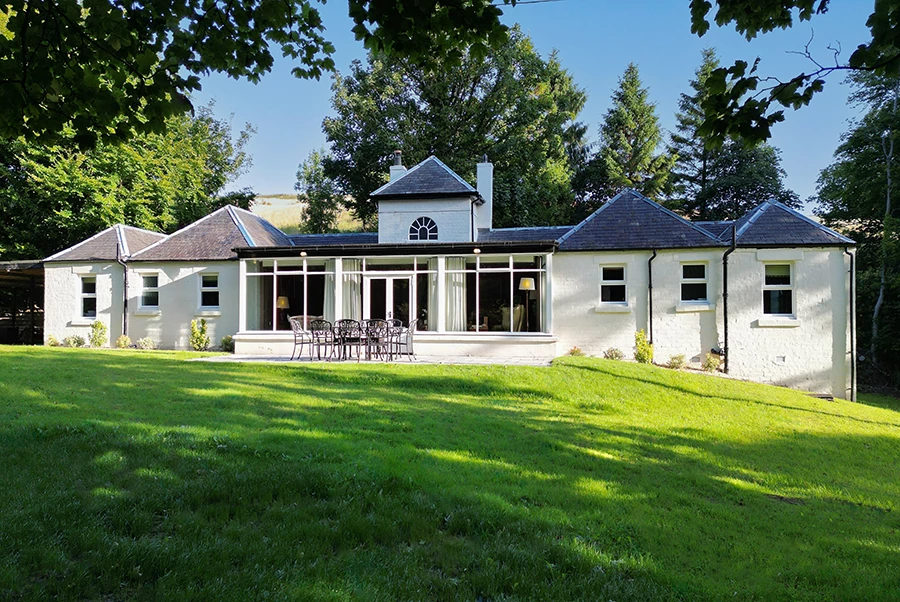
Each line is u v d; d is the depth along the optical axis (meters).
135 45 4.22
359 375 12.27
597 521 4.82
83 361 12.99
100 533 3.90
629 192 19.59
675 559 4.22
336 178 37.28
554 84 45.78
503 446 7.07
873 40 3.51
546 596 3.51
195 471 5.17
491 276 18.73
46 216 26.81
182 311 20.17
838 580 4.05
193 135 38.44
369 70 35.94
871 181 26.06
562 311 18.38
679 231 17.97
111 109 4.20
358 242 22.59
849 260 16.77
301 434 6.72
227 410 8.16
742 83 3.98
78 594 3.22
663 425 9.26
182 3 4.47
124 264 20.36
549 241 16.75
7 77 3.84
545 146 35.69
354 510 4.53
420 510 4.64
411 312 17.58
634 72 46.81
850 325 16.67
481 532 4.39
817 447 8.63
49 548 3.66
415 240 20.17
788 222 17.47
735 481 6.49
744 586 3.86
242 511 4.44
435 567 3.87
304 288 17.75
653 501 5.47
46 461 5.25
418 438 7.09
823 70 3.82
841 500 6.18
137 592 3.30
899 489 6.78
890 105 25.81
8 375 10.24
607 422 9.06
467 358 16.19
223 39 4.86
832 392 16.70
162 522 4.24
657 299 17.75
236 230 20.83
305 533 4.13
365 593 3.38
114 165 28.25
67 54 4.11
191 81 4.59
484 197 22.42
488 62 33.62
